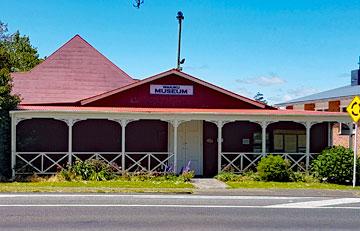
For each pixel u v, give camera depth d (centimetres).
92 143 2359
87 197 1549
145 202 1472
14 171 2083
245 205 1459
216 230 1095
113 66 3006
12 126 2098
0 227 1080
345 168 2080
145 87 2503
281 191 1784
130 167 2216
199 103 2531
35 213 1252
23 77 2870
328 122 2402
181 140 2389
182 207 1396
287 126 2452
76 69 2952
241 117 2227
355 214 1338
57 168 2188
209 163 2402
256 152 2403
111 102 2477
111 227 1098
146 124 2388
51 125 2331
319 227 1159
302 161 2353
